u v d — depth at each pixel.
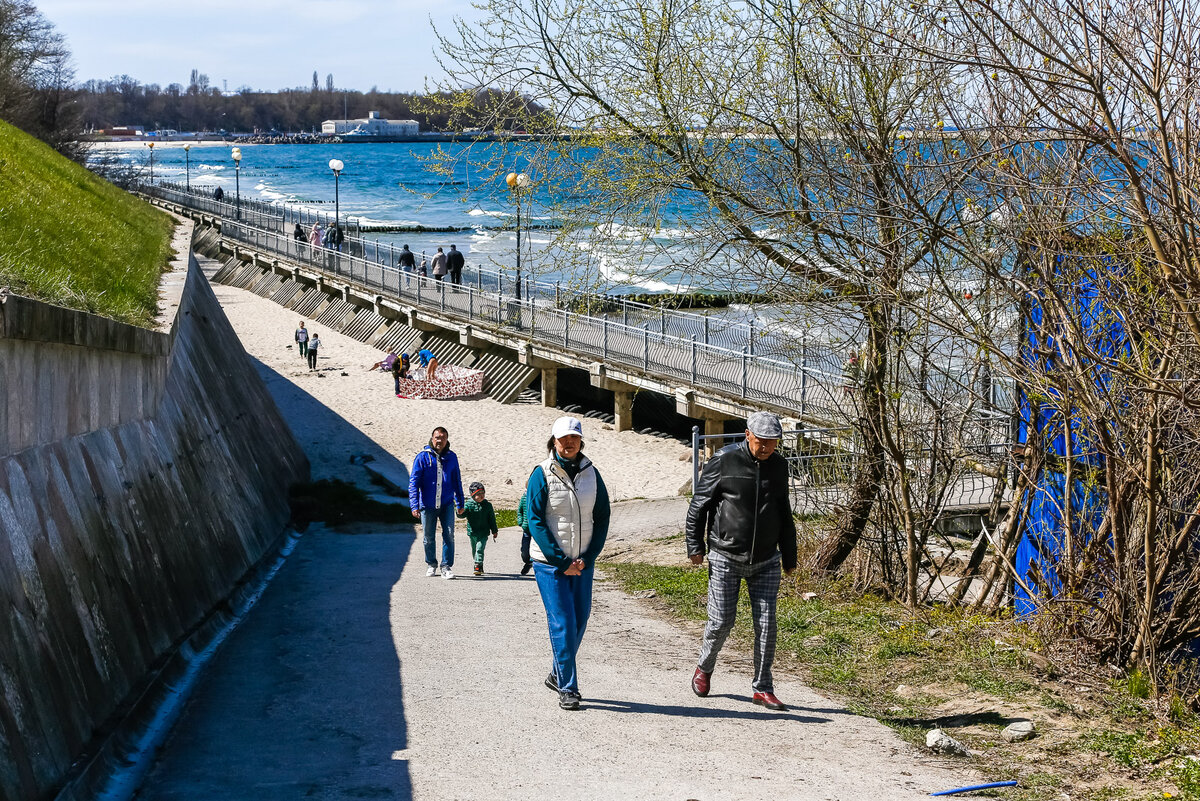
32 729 4.80
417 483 11.88
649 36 8.84
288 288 52.59
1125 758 5.32
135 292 13.60
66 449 7.03
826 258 8.19
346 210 115.56
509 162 9.68
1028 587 8.38
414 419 29.98
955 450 8.84
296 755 5.35
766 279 8.54
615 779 4.90
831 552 9.85
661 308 9.68
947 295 7.50
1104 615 6.93
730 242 8.55
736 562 6.13
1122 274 6.26
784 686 6.75
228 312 49.41
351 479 23.50
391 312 42.16
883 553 9.53
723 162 8.63
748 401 22.22
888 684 6.76
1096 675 6.76
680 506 17.97
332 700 6.38
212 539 10.79
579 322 29.50
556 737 5.55
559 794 4.70
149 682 6.53
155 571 8.12
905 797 4.74
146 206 30.73
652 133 8.88
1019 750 5.49
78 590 6.20
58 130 66.12
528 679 6.83
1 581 5.10
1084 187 5.67
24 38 61.66
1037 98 5.29
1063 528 7.34
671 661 7.43
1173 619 6.71
